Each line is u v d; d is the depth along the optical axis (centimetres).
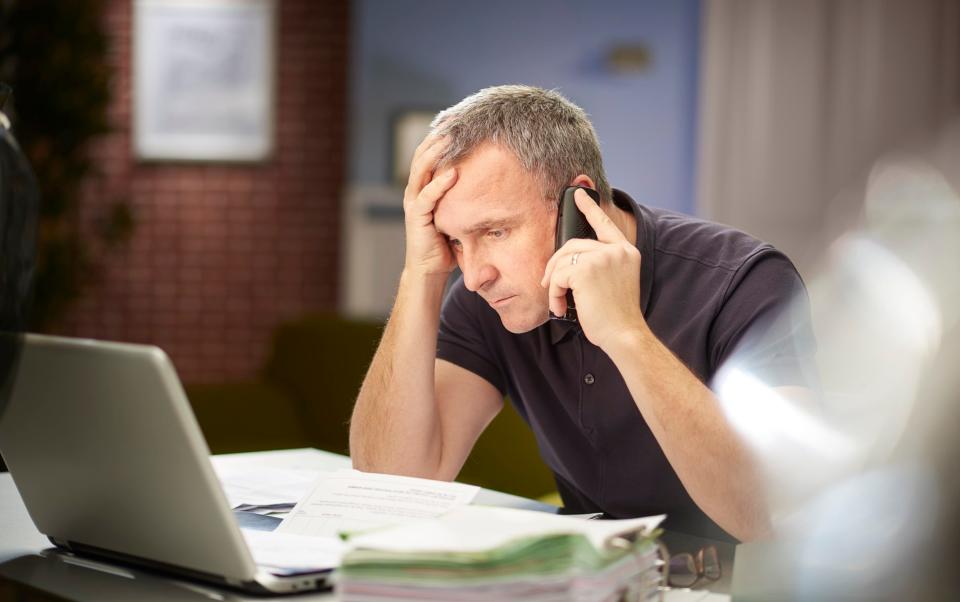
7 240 106
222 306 576
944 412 82
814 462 125
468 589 84
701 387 128
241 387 337
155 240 571
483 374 169
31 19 412
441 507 121
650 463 155
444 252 154
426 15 564
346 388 344
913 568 84
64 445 110
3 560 118
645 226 158
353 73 572
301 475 154
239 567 101
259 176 575
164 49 565
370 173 564
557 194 140
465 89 567
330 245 578
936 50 555
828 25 560
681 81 571
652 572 100
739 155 565
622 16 569
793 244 563
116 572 113
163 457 100
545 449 170
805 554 94
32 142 419
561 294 133
